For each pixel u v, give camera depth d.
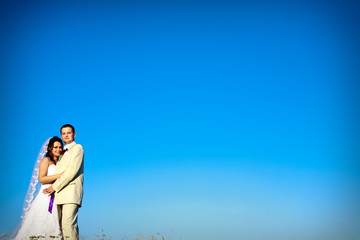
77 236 6.50
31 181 6.97
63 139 7.01
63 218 6.52
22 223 6.73
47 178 6.78
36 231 6.64
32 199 6.88
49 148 7.16
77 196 6.68
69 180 6.61
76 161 6.69
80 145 6.93
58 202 6.64
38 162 7.05
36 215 6.73
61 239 6.64
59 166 6.90
